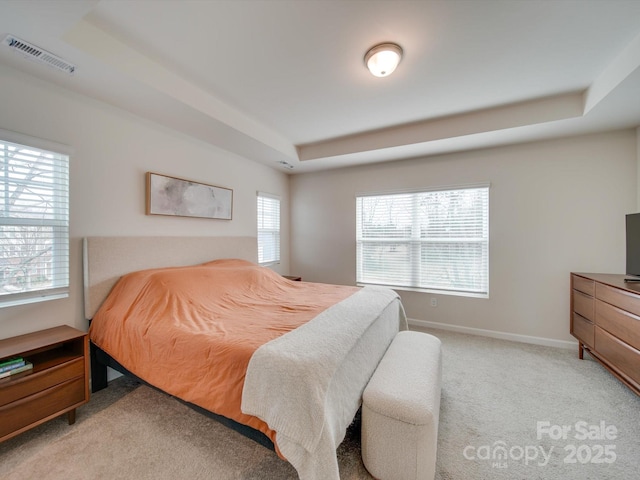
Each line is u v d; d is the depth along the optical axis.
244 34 1.61
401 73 2.00
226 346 1.40
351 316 1.83
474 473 1.36
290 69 1.95
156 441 1.58
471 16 1.48
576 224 2.80
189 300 2.09
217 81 2.11
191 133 2.72
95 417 1.79
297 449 1.10
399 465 1.26
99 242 2.09
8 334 1.70
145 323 1.78
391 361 1.71
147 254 2.44
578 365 2.48
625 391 2.06
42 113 1.83
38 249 1.84
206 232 3.07
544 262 2.94
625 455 1.47
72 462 1.43
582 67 1.93
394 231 3.78
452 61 1.86
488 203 3.17
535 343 2.98
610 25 1.54
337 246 4.18
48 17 1.30
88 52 1.54
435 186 3.44
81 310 2.05
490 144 3.00
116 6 1.40
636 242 2.21
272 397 1.18
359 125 2.95
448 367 2.46
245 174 3.61
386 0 1.37
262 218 3.96
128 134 2.33
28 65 1.65
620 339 1.96
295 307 2.13
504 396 2.01
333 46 1.72
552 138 2.83
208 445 1.55
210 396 1.37
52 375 1.60
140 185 2.43
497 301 3.16
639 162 2.52
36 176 1.83
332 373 1.22
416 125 2.94
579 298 2.57
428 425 1.24
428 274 3.57
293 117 2.74
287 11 1.44
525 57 1.82
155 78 1.89
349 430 1.69
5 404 1.43
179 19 1.49
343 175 4.10
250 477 1.34
